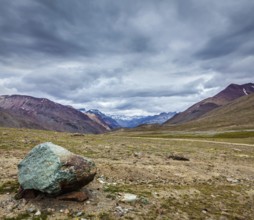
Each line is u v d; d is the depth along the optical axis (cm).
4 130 6538
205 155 4575
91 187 1927
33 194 1625
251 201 2103
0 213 1432
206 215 1689
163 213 1625
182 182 2400
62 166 1579
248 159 4509
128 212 1578
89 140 5928
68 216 1458
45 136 5797
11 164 2450
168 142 7631
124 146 4962
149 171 2612
